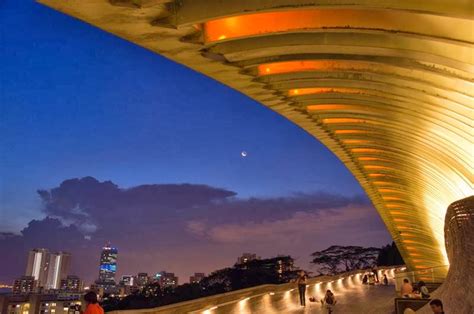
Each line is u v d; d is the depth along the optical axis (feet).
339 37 41.73
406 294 60.18
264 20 39.99
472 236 43.42
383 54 42.47
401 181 135.23
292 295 90.27
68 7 33.60
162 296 215.31
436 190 115.85
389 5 31.73
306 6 32.96
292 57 48.26
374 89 56.08
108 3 33.12
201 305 59.47
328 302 63.41
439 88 47.78
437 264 208.33
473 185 73.77
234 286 262.06
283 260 287.07
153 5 33.58
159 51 43.47
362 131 88.99
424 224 174.60
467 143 66.39
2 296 285.23
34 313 294.46
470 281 40.65
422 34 35.83
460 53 38.78
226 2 34.81
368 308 68.80
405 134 82.02
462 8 30.50
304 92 66.49
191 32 39.63
